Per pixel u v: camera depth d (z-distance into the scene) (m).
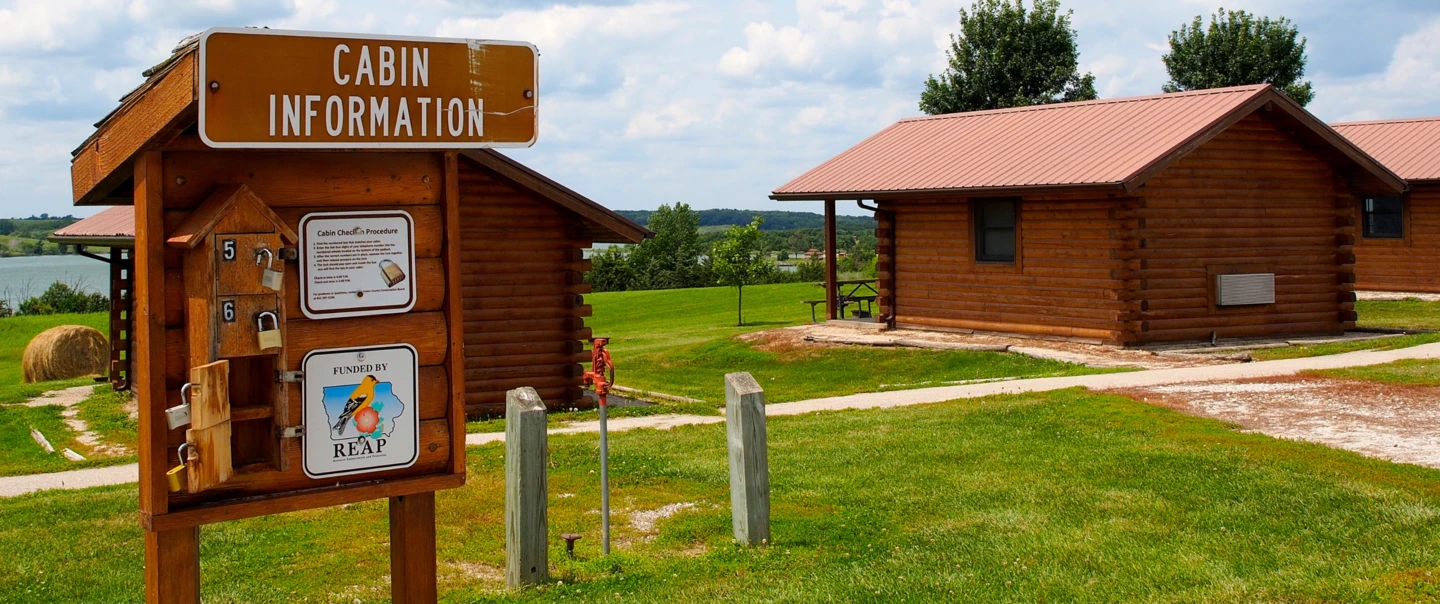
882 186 24.30
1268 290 21.67
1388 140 32.50
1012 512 8.84
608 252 79.69
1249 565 7.30
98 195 5.60
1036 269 22.17
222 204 4.72
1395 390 14.22
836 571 7.42
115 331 21.08
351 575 8.04
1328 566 7.17
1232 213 21.45
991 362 20.80
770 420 14.12
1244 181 21.56
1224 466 10.05
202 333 4.76
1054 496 9.28
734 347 26.12
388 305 5.19
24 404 19.75
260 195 4.96
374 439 5.20
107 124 5.08
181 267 4.89
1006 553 7.74
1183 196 20.97
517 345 17.02
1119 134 21.89
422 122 5.12
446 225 5.28
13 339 39.59
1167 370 17.33
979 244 23.31
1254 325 21.77
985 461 10.74
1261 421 12.45
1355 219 31.75
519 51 5.29
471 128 5.21
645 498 9.98
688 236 80.69
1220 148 21.30
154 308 4.80
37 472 12.84
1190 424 12.14
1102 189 19.66
